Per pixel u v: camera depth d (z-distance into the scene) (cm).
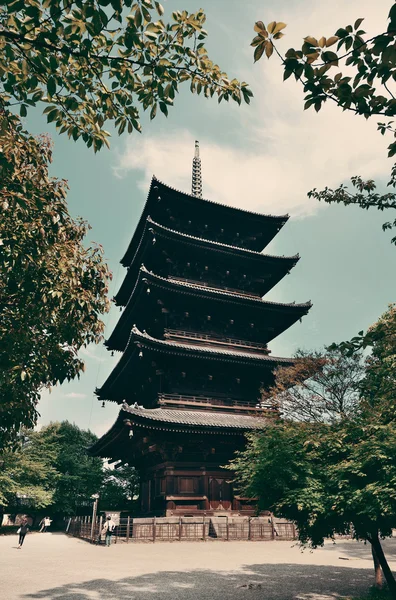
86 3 647
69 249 1414
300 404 2967
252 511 3500
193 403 3794
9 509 5859
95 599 1369
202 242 4328
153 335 4434
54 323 1405
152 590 1530
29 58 717
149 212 4650
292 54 579
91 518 3669
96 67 812
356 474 1252
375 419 1246
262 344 4438
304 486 1342
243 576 1842
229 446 3716
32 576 1800
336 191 1069
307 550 2727
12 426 1375
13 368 1184
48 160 1479
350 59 573
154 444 3416
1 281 1282
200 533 3173
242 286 4828
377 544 1355
